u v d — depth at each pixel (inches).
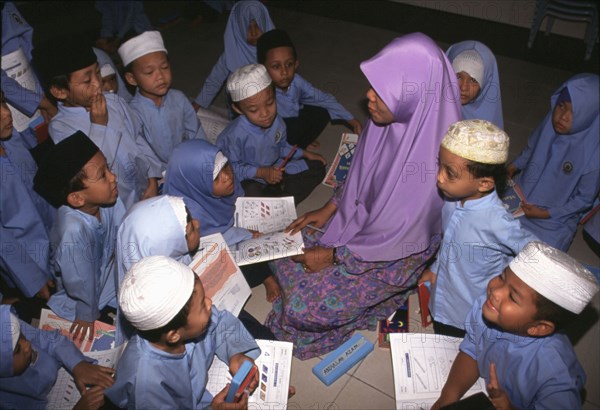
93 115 99.0
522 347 68.2
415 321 100.8
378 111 81.0
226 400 74.0
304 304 89.7
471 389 76.8
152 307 62.2
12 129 95.2
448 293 86.0
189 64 186.9
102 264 95.3
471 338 76.9
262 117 108.2
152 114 114.7
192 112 122.0
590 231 109.3
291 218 103.3
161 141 118.6
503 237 73.9
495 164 69.2
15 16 111.9
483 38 197.3
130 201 103.3
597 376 91.6
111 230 95.0
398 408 77.0
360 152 93.3
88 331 90.4
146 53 105.8
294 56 123.3
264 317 103.3
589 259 113.4
